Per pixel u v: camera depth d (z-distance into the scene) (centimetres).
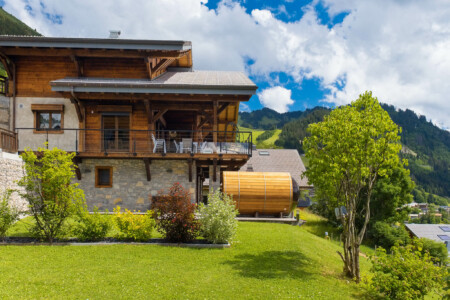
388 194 2781
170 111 2077
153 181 1666
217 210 1141
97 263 872
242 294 736
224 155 1603
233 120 2409
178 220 1095
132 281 757
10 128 1689
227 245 1122
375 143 958
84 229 1096
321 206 2962
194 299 689
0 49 1595
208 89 1555
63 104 1702
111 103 1698
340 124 984
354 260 1025
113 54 1653
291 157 4538
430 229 3922
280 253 1120
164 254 986
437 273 868
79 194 1088
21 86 1700
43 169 1055
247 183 1808
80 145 1673
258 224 1661
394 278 858
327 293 822
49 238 1044
